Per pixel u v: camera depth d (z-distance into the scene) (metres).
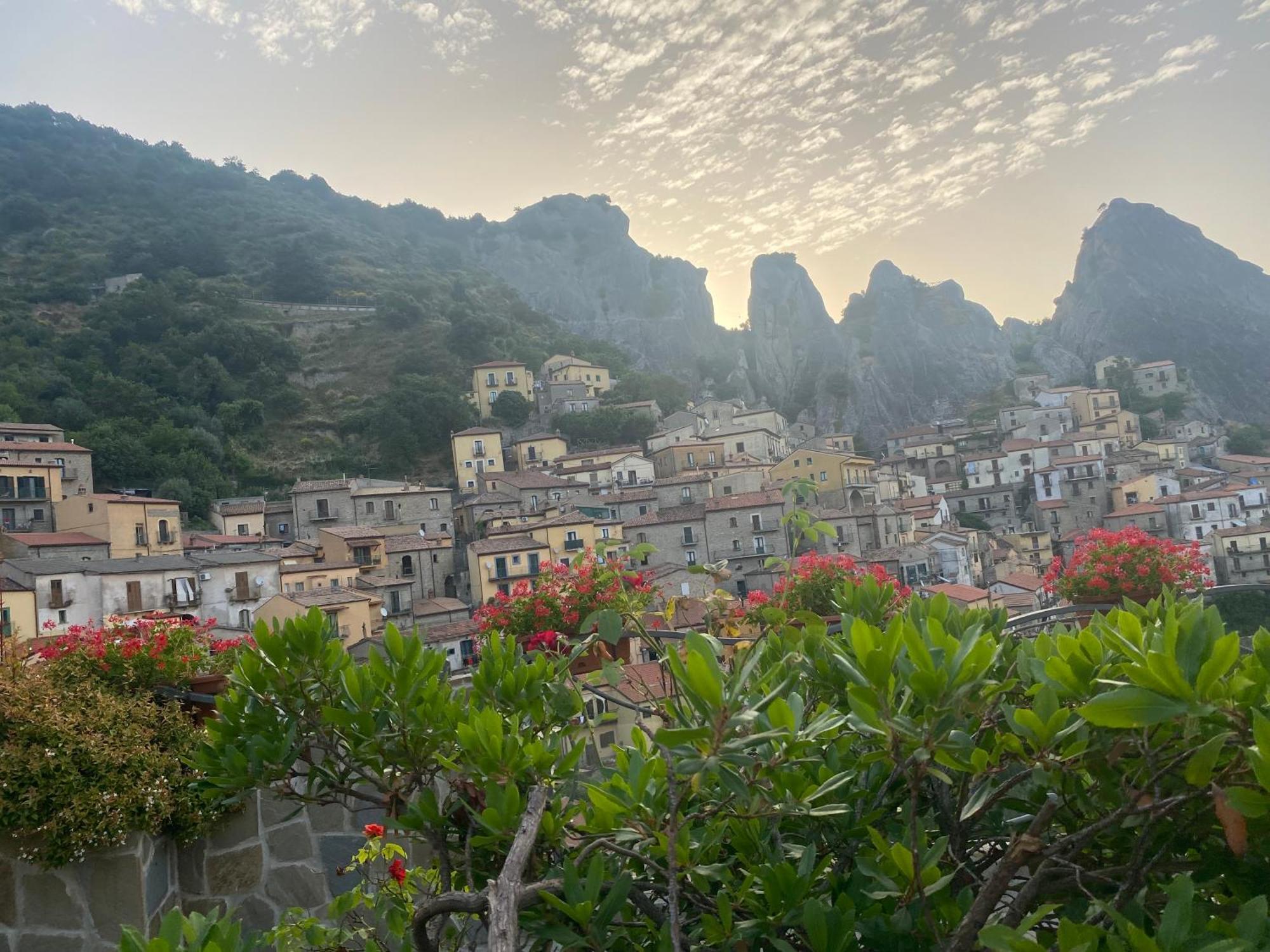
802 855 2.59
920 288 161.12
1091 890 2.38
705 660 1.95
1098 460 82.81
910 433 108.69
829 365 150.75
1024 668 2.55
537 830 2.48
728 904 2.29
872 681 1.98
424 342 108.06
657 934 2.48
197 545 55.78
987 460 91.88
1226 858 2.20
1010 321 180.25
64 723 4.73
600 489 72.81
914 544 61.34
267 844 5.23
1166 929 1.67
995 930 1.75
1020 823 2.65
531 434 94.06
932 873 2.07
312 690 3.49
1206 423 104.50
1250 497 69.94
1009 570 69.31
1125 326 148.62
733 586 52.16
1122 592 10.34
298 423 91.38
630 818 2.43
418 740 3.15
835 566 7.30
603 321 164.25
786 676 3.02
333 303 116.94
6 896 4.63
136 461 69.19
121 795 4.59
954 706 1.94
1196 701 1.68
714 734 1.95
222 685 5.55
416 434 90.00
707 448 81.50
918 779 2.09
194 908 5.09
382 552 57.00
